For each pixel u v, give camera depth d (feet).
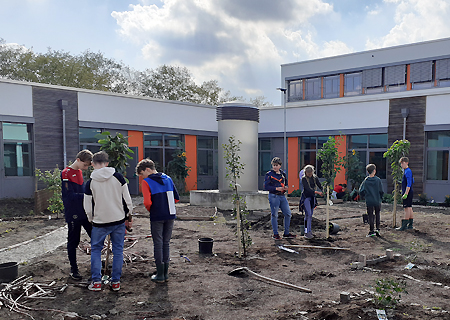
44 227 26.89
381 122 48.96
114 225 13.24
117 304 11.94
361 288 13.37
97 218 13.10
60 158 43.70
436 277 14.78
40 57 90.63
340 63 89.71
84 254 18.57
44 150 42.19
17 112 40.01
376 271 15.70
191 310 11.41
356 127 51.19
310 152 56.49
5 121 39.22
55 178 30.89
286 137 58.49
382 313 10.30
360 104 50.72
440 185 44.62
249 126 36.76
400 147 26.91
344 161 49.90
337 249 19.89
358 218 31.96
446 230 25.45
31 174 41.50
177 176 55.16
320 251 19.80
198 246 20.59
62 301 12.15
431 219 30.76
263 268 16.47
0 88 38.81
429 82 79.00
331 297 12.42
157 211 14.25
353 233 24.98
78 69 95.55
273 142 60.13
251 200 35.12
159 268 14.20
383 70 84.69
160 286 13.80
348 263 17.31
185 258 17.98
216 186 61.93
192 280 14.61
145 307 11.70
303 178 23.34
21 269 15.72
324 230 26.27
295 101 96.43
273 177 23.11
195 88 120.98
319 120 54.80
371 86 86.02
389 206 40.63
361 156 51.34
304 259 18.21
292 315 10.73
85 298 12.45
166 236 14.69
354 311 10.48
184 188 56.39
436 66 78.13
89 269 15.80
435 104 44.57
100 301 12.19
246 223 19.19
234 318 10.75
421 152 45.75
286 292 13.16
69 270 15.65
